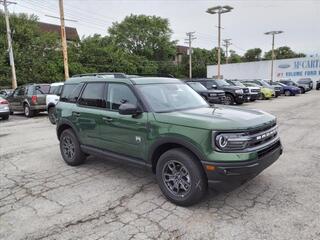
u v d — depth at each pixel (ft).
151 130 14.34
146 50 213.05
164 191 14.21
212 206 13.52
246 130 12.42
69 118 19.63
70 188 16.28
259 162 12.66
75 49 153.38
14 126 41.22
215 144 12.31
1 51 122.11
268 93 79.46
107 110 16.96
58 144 27.50
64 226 12.26
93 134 17.88
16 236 11.64
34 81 124.26
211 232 11.41
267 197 14.21
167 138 13.62
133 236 11.34
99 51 159.33
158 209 13.46
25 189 16.38
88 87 18.86
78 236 11.49
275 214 12.57
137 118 15.02
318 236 10.87
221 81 65.87
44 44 138.41
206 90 54.80
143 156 15.03
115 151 16.67
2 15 136.87
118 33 213.46
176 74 224.12
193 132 12.78
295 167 18.51
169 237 11.20
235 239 10.90
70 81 20.94
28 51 131.03
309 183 15.81
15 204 14.48
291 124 35.17
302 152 22.06
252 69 179.52
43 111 50.90
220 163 12.16
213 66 198.90
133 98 15.70
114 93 16.83
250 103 68.03
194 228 11.75
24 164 21.27
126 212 13.28
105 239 11.21
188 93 17.75
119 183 16.76
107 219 12.71
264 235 11.06
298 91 95.55
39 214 13.35
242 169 12.16
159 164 14.15
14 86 89.30
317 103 64.18
